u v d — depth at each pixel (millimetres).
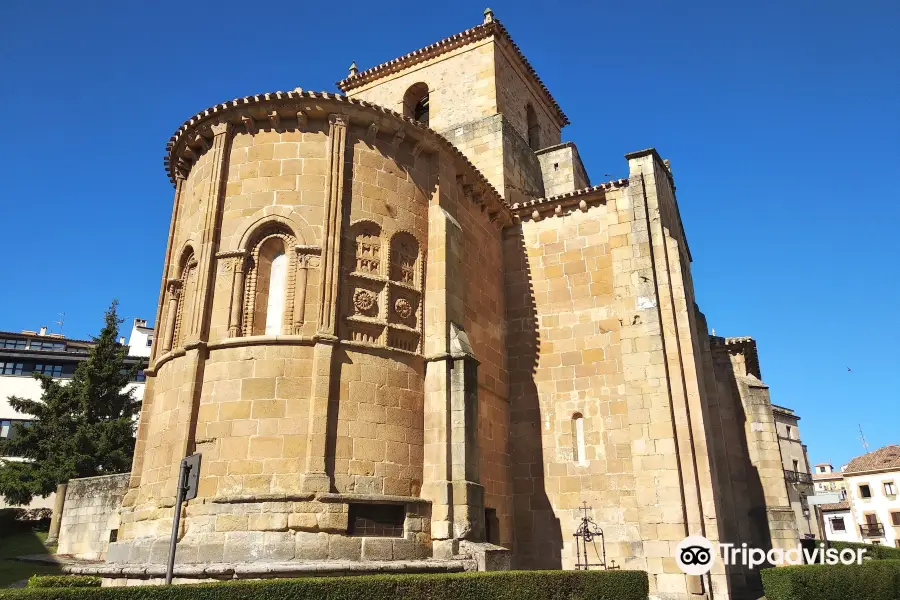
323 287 17031
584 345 22250
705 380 23812
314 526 14984
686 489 18625
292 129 18594
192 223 18969
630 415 19906
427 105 32438
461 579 12195
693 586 17516
